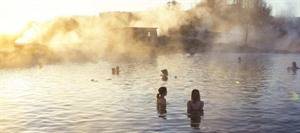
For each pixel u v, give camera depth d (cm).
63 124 1295
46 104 1714
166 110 1528
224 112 1472
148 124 1280
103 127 1244
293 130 1180
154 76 2998
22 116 1440
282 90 2094
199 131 1177
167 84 2447
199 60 5041
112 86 2377
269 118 1355
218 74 3111
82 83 2572
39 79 2894
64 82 2653
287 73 3147
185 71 3416
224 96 1891
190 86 2325
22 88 2342
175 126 1248
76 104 1703
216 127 1229
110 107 1614
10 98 1916
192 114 1441
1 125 1289
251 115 1412
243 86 2298
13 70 3800
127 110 1541
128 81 2653
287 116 1387
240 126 1238
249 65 4097
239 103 1675
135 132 1173
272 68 3678
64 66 4244
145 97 1892
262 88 2191
